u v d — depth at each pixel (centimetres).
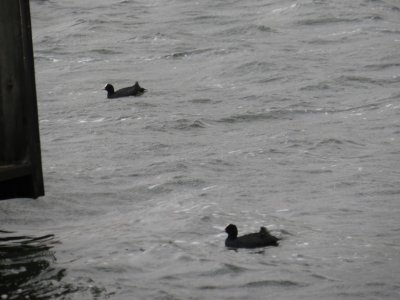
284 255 2545
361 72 5662
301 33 7119
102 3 9012
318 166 3662
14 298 2219
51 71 6169
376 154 3856
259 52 6353
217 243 2669
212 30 7400
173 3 8731
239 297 2238
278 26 7419
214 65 6059
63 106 5012
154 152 3938
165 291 2278
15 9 2683
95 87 5553
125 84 5638
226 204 3095
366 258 2520
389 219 2914
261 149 3934
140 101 5050
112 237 2731
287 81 5494
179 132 4356
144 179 3475
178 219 2908
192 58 6372
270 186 3356
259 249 2598
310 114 4709
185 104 4972
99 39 7212
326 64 5941
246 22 7644
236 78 5666
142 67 6166
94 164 3731
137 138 4206
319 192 3262
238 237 2650
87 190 3312
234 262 2486
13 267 2456
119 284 2325
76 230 2839
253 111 4738
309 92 5203
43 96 5328
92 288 2292
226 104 4959
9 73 2709
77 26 7738
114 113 4769
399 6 8181
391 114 4625
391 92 5131
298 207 3064
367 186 3331
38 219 2966
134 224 2881
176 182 3409
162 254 2561
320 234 2742
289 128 4384
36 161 2752
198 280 2356
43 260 2517
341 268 2436
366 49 6378
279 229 2794
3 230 2845
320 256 2533
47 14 8688
